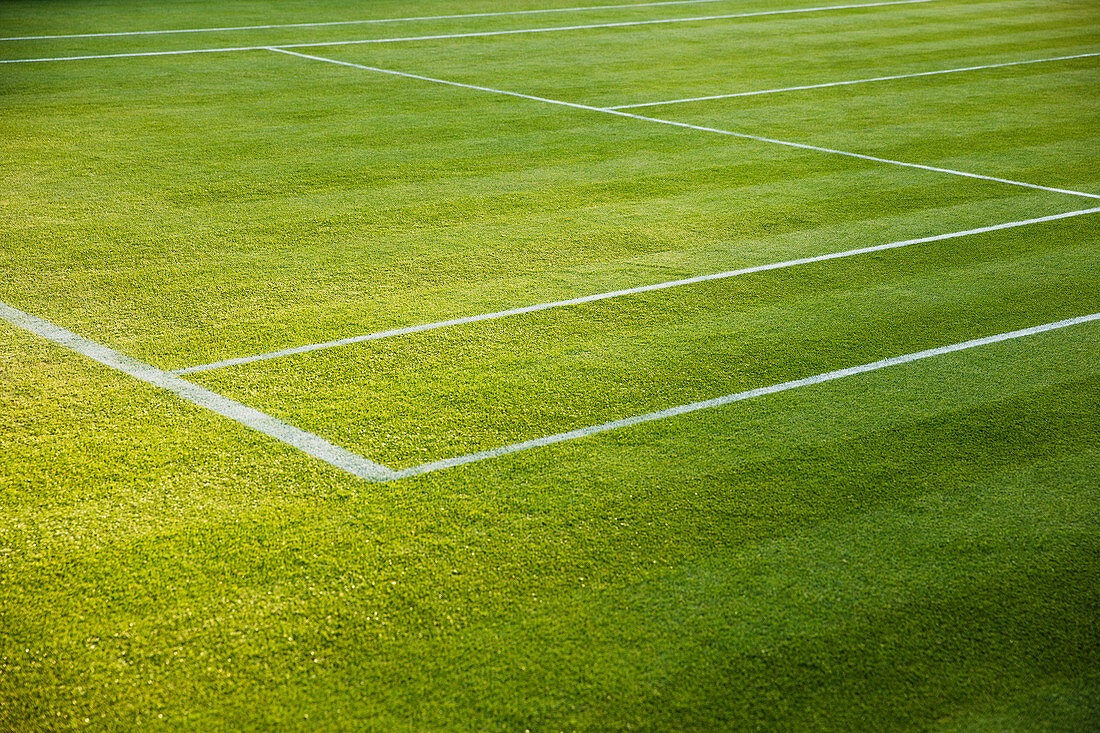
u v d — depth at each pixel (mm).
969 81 16031
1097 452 5469
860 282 7840
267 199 9633
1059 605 4289
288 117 12836
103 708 3682
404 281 7707
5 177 10102
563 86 15086
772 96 14750
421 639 4031
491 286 7633
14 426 5457
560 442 5465
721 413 5812
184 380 6047
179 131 12039
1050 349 6723
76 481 4988
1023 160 11500
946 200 9992
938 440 5570
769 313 7219
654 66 16844
